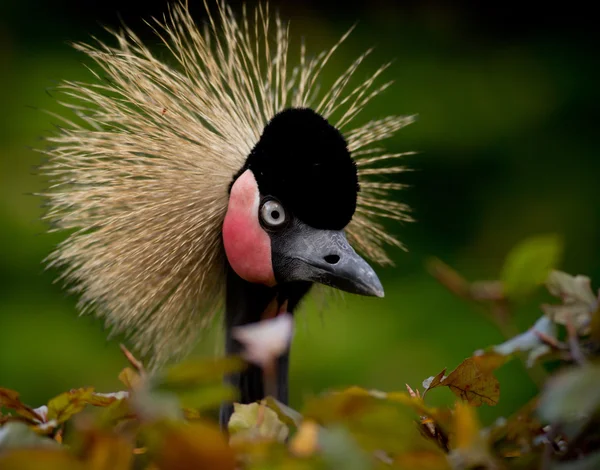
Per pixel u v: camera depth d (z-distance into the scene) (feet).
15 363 9.29
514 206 11.17
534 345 6.55
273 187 7.38
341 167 7.34
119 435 6.12
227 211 7.45
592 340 6.54
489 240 10.98
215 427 5.79
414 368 9.20
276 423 6.52
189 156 7.48
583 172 11.33
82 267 7.40
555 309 6.59
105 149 7.44
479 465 6.20
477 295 6.69
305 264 7.38
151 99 7.48
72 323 9.67
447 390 9.05
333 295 7.73
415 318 9.61
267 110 7.58
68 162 7.48
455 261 10.75
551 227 10.96
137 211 7.43
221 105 7.57
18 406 6.60
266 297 7.46
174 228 7.45
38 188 10.40
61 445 6.48
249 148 7.52
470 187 11.33
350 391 6.16
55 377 9.31
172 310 7.45
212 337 7.69
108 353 9.50
